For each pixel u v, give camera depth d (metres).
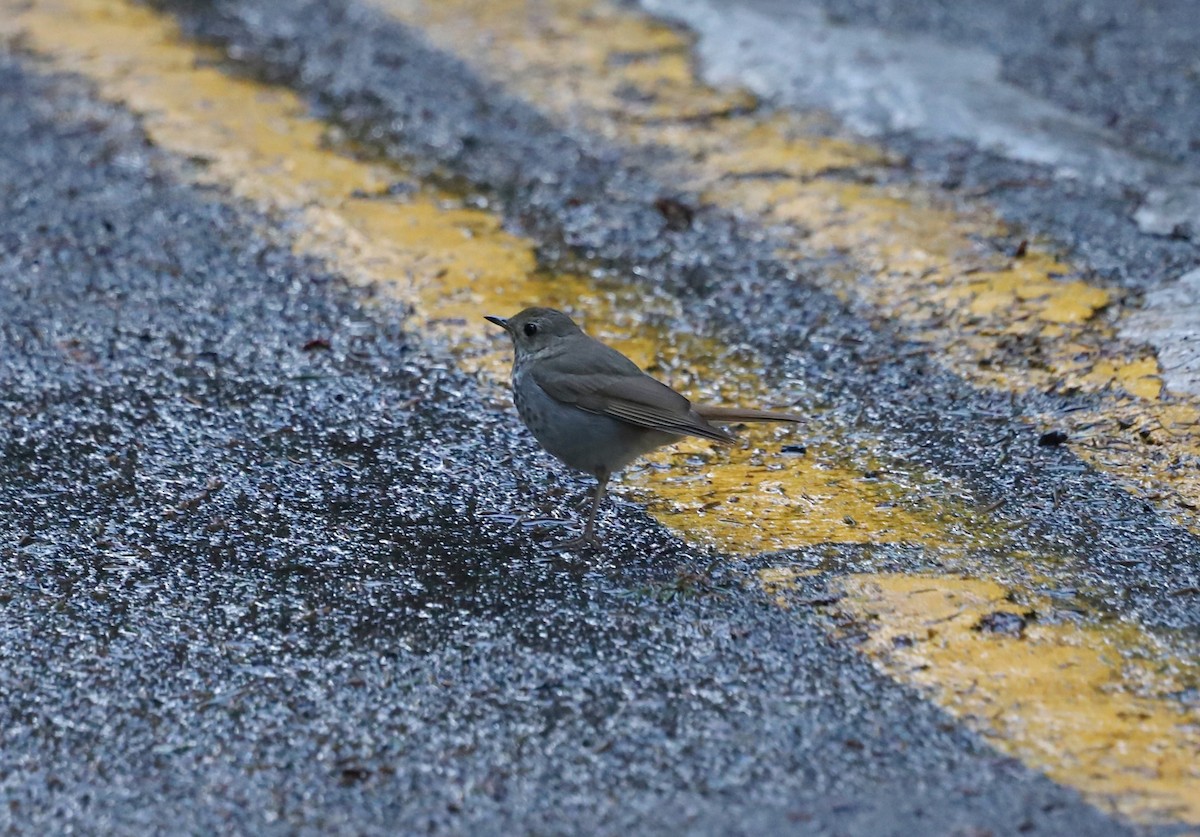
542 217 14.53
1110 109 16.19
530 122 16.52
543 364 9.55
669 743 7.35
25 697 7.78
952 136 15.64
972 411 11.02
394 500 9.95
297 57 18.52
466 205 14.83
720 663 8.02
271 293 13.04
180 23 19.61
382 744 7.38
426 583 8.90
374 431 10.92
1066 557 9.09
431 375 11.73
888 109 16.30
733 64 17.77
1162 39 18.33
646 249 13.85
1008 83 16.91
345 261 13.59
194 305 12.83
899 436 10.75
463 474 10.32
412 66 18.09
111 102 16.84
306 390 11.52
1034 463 10.25
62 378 11.64
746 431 10.92
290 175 15.28
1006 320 12.18
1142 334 11.77
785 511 9.77
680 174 15.20
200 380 11.66
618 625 8.40
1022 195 14.31
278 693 7.80
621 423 9.36
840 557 9.13
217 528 9.56
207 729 7.52
